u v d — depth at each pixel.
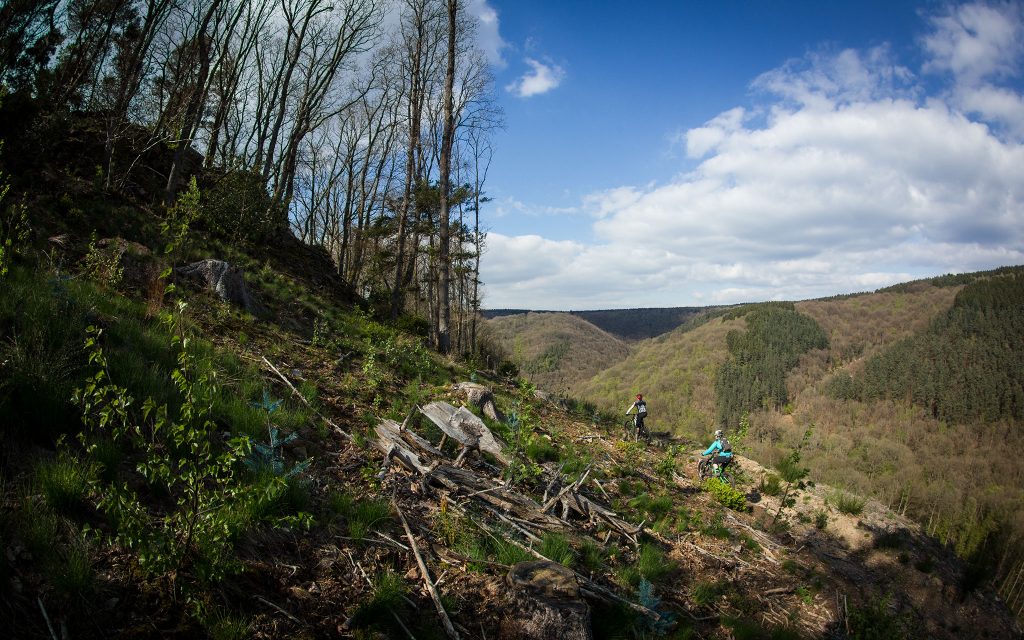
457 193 23.38
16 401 3.81
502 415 9.57
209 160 18.86
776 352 193.00
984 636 8.18
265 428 5.36
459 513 5.36
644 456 11.66
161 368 5.46
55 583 2.78
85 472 3.44
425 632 3.64
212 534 3.28
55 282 5.95
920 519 53.50
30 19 12.29
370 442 6.24
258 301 10.42
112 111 13.45
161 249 10.11
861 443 126.12
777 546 8.09
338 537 4.35
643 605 4.84
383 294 25.38
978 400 139.50
